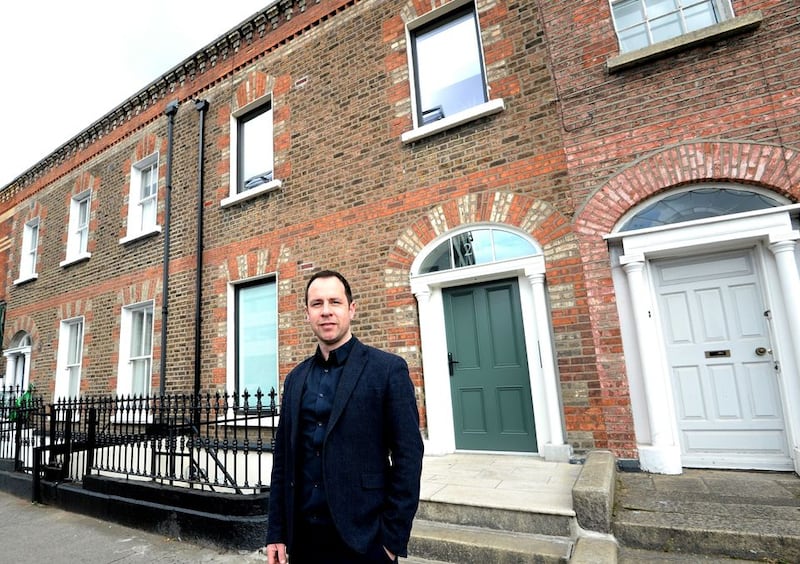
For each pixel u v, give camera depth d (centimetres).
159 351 759
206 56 809
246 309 692
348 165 611
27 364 1036
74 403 554
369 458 176
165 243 780
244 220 699
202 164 768
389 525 167
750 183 401
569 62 483
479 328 511
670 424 410
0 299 1159
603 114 459
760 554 266
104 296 876
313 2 687
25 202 1163
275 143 693
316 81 668
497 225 501
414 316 530
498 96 521
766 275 399
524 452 471
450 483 381
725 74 418
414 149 564
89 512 479
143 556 366
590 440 425
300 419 190
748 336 409
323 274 205
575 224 456
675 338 432
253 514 375
